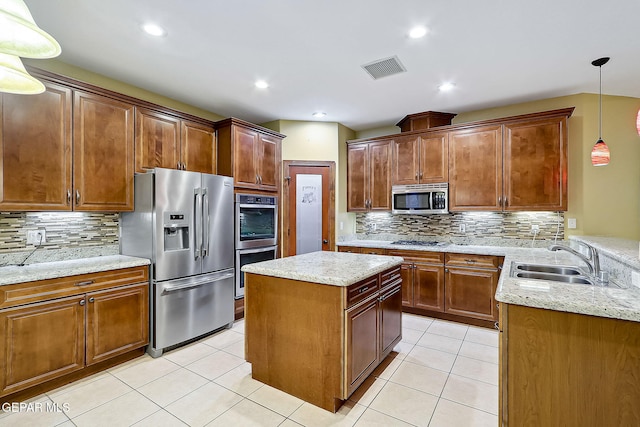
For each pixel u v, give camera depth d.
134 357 2.67
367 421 1.85
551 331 1.40
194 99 3.61
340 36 2.32
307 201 4.45
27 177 2.24
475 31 2.24
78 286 2.29
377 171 4.37
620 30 2.20
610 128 3.30
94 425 1.81
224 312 3.30
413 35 2.30
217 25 2.17
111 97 2.72
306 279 2.03
